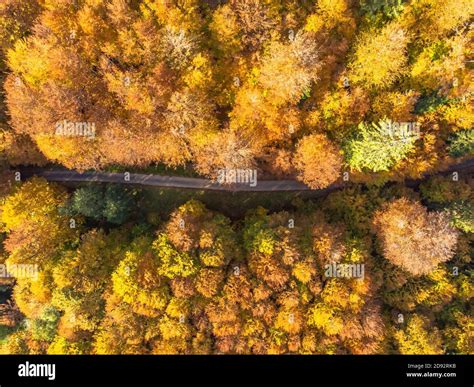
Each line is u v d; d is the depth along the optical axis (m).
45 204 42.22
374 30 37.88
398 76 38.81
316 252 40.31
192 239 38.97
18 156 41.66
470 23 40.75
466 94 39.88
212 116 38.94
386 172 41.53
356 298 39.00
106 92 38.22
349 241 41.94
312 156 38.09
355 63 37.75
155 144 38.72
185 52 36.03
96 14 35.72
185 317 37.19
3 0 36.22
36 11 38.19
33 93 36.69
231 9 35.28
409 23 38.59
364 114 39.88
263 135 39.44
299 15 37.69
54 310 40.72
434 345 40.47
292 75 34.28
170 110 37.34
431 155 41.50
